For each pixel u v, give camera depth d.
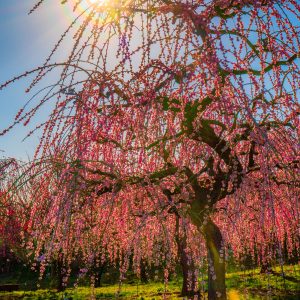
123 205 6.66
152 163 6.74
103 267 16.67
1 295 16.09
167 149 6.58
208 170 6.39
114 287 16.03
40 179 5.59
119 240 7.53
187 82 5.16
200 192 6.71
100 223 6.46
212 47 5.12
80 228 5.80
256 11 5.46
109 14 5.36
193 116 5.98
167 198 5.87
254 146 6.34
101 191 6.14
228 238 6.80
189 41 5.11
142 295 13.10
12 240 10.36
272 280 12.17
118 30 5.30
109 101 5.33
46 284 18.47
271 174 5.44
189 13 5.05
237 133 6.02
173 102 5.80
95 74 5.45
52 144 5.46
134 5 5.50
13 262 22.69
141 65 5.40
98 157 5.99
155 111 5.82
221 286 6.52
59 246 5.23
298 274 12.35
